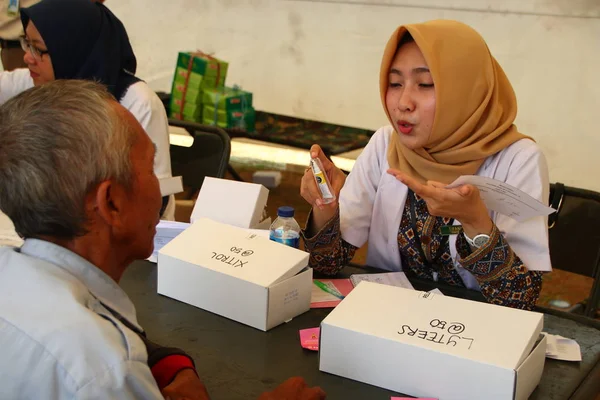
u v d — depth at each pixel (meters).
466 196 1.39
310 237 1.65
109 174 0.88
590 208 1.94
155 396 0.84
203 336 1.30
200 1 4.95
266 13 4.74
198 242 1.47
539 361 1.12
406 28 1.61
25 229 0.91
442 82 1.61
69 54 2.19
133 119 0.94
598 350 1.29
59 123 0.85
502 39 3.94
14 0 4.08
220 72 3.98
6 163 0.86
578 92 3.77
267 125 4.05
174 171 2.50
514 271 1.48
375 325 1.15
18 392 0.80
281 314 1.35
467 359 1.04
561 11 3.69
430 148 1.72
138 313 1.39
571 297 3.10
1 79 2.56
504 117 1.73
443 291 1.57
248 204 1.69
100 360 0.80
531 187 1.64
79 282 0.90
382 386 1.13
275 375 1.18
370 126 4.60
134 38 5.29
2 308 0.84
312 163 1.62
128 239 0.96
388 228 1.76
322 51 4.61
